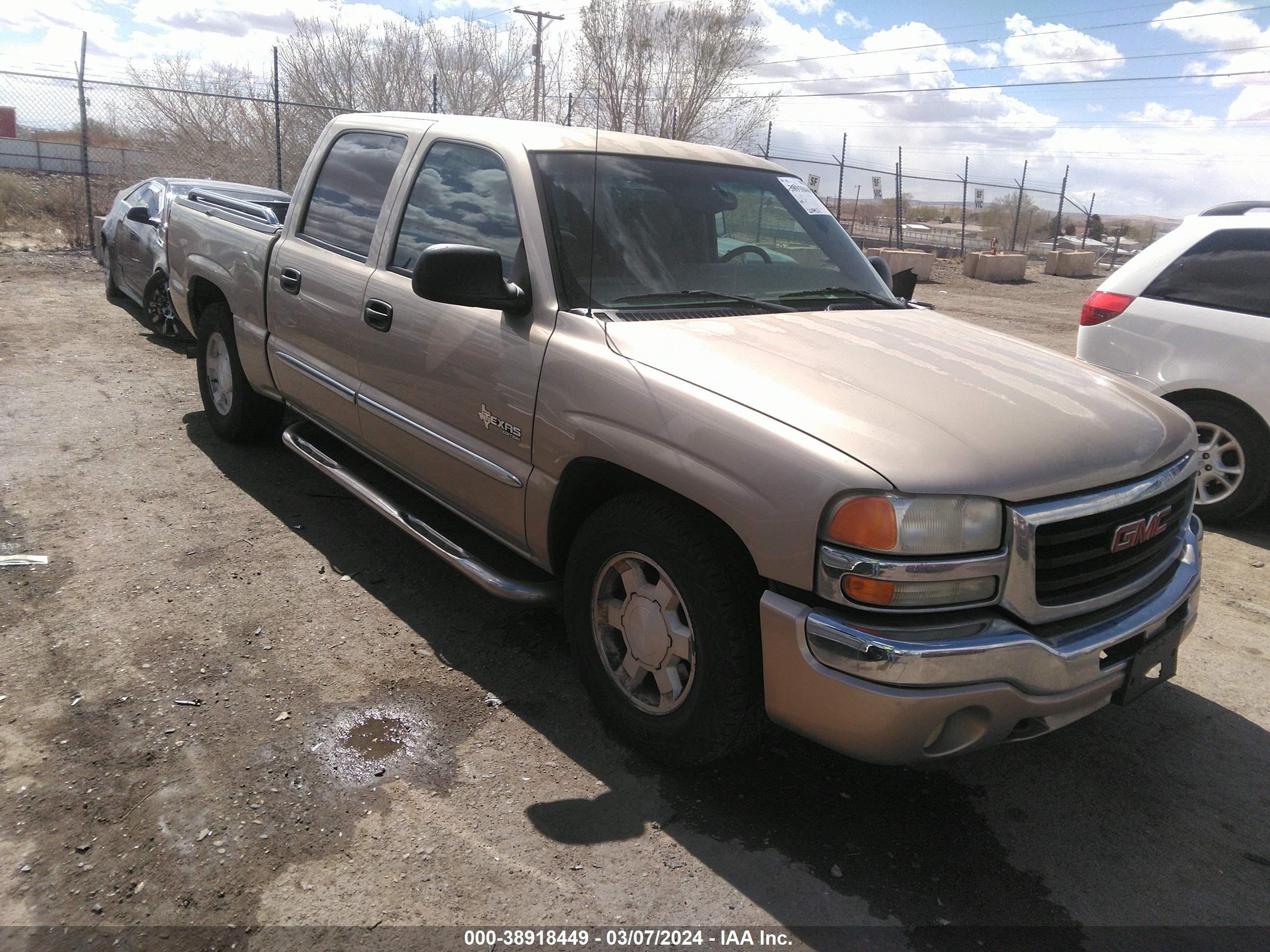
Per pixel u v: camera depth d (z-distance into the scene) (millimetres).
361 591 3805
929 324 3352
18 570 3721
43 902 2158
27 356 7215
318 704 3020
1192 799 2885
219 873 2283
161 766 2654
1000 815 2748
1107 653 2484
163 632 3367
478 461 3168
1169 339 5461
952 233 33281
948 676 2160
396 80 21516
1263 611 4320
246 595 3688
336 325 3895
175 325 7988
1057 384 2797
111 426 5637
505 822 2545
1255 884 2520
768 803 2713
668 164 3549
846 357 2732
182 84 18266
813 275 3594
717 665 2475
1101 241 33188
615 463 2641
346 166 4156
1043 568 2295
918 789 2842
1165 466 2625
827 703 2229
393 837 2455
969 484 2188
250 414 5117
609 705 2889
